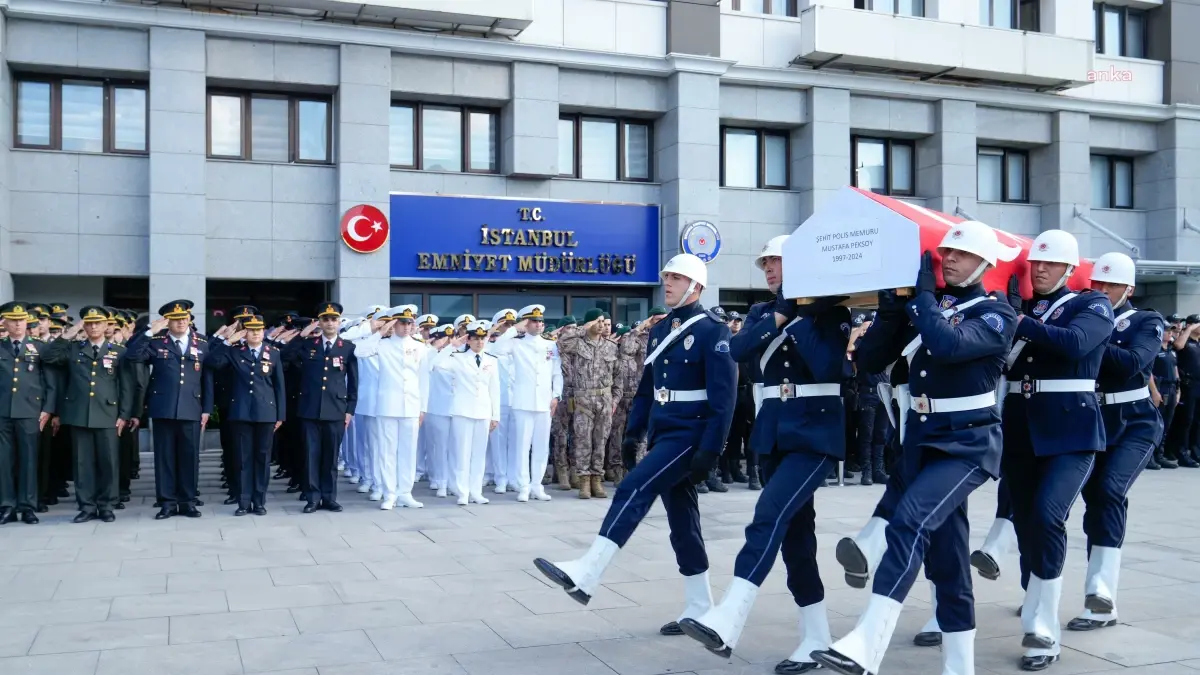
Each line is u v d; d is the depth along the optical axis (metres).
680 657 5.55
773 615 6.46
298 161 16.88
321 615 6.36
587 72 18.06
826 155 19.33
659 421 5.83
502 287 18.12
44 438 10.72
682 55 18.08
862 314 11.76
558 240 18.11
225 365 10.60
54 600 6.72
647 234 18.69
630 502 5.59
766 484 5.29
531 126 17.58
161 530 9.50
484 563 7.97
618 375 12.66
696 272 5.86
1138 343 6.53
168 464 10.33
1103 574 6.23
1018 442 6.05
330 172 16.84
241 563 7.95
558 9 17.77
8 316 9.91
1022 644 5.43
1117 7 22.58
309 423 10.70
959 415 4.96
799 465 5.19
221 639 5.84
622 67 18.02
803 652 5.33
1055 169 21.30
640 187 18.77
